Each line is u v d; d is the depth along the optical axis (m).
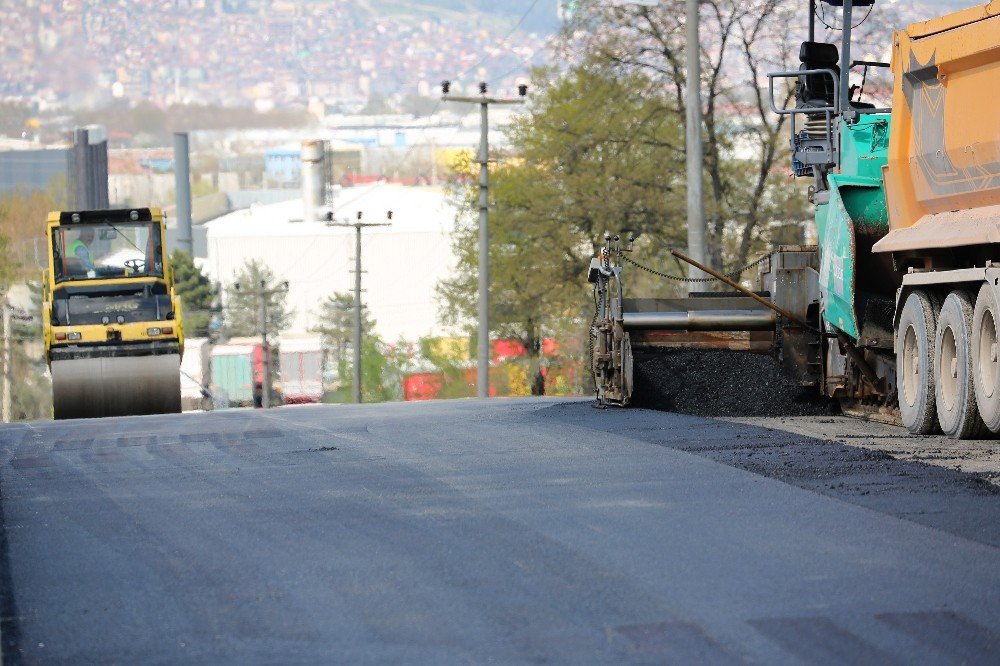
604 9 104.31
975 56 30.86
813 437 30.23
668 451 28.33
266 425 39.16
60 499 25.39
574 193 114.81
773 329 41.25
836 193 36.62
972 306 31.34
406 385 178.25
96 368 61.22
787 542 18.97
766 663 13.82
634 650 14.34
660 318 41.09
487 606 16.20
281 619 16.05
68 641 15.55
